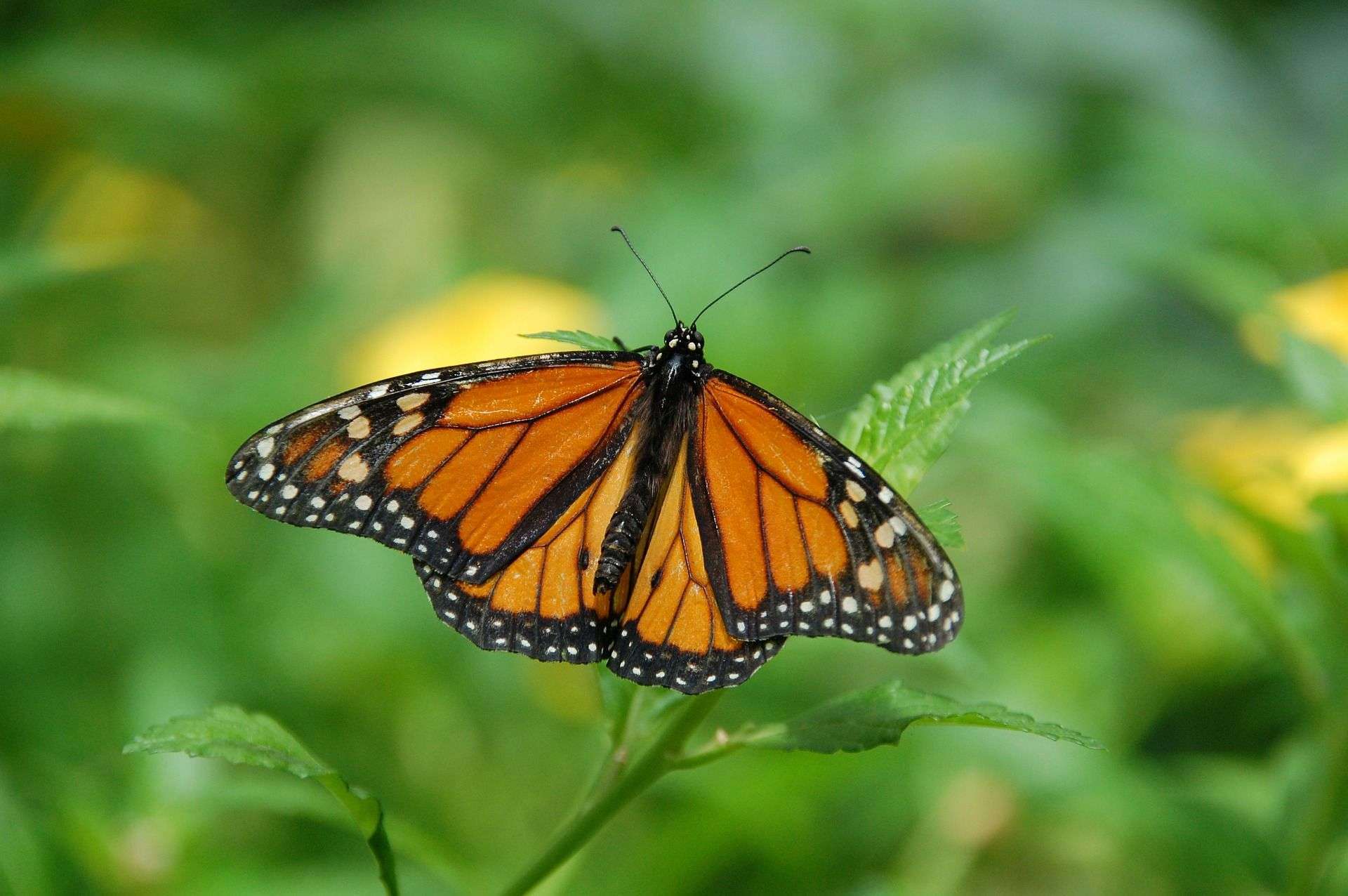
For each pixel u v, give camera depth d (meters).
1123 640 1.11
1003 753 1.07
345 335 1.14
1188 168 1.24
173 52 1.13
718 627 0.98
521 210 1.43
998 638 1.12
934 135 1.38
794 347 1.13
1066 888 1.11
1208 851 1.03
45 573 1.10
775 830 1.08
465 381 0.99
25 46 1.13
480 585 0.98
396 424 0.98
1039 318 1.32
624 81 1.43
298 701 1.11
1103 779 1.05
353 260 1.18
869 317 1.14
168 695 1.08
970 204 1.41
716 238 1.14
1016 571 1.15
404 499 0.98
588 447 0.99
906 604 0.97
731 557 0.98
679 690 0.97
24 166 1.14
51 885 1.03
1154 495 1.02
